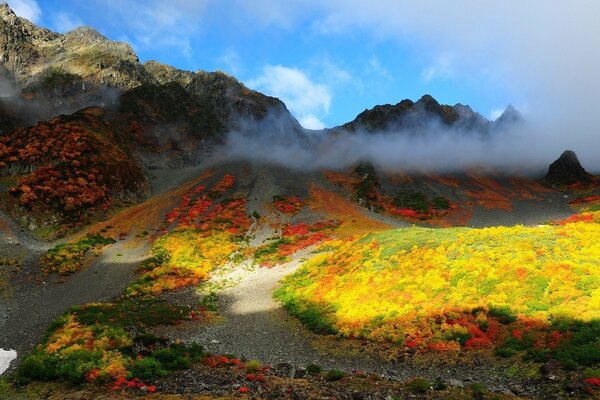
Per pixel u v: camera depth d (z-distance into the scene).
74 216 102.69
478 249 48.41
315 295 51.78
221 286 66.12
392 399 24.61
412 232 64.12
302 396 25.70
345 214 125.38
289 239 91.31
